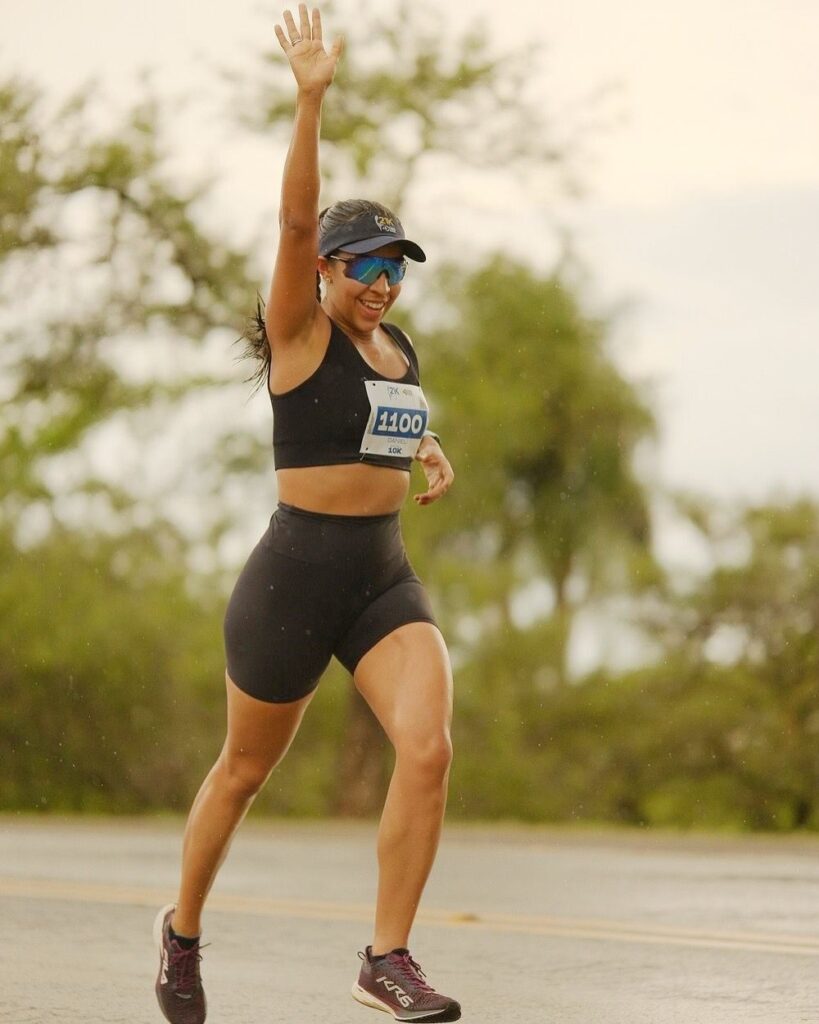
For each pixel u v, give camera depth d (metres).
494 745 44.06
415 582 7.96
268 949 11.30
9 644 42.00
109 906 13.66
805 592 41.06
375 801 43.59
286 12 7.45
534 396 43.16
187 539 41.97
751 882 16.11
